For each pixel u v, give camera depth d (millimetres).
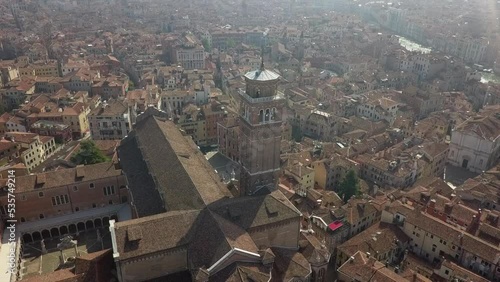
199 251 81688
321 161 150125
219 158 176000
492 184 140375
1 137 172625
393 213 120125
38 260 114812
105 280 84500
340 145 169250
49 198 124125
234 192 117000
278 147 100188
